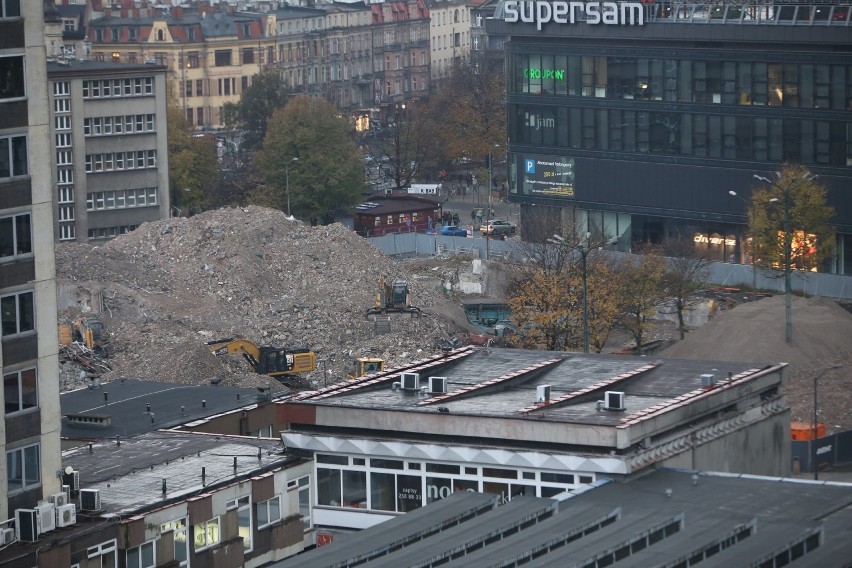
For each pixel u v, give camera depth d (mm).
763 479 151500
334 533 159875
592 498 145625
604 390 170125
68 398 198625
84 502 141500
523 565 127625
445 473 158000
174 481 151500
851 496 145625
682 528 136125
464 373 182375
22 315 140375
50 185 142500
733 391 169125
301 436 162375
